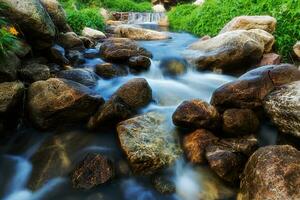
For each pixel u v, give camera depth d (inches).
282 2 324.5
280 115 160.1
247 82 177.5
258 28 296.2
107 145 169.3
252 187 125.8
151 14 681.6
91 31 385.7
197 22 456.4
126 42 289.9
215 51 260.1
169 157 157.4
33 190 147.4
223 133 171.9
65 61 250.5
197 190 144.6
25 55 222.7
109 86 226.7
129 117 185.3
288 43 279.7
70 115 177.6
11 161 163.8
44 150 166.9
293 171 119.2
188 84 245.6
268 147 135.8
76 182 147.8
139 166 150.3
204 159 155.0
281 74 178.9
